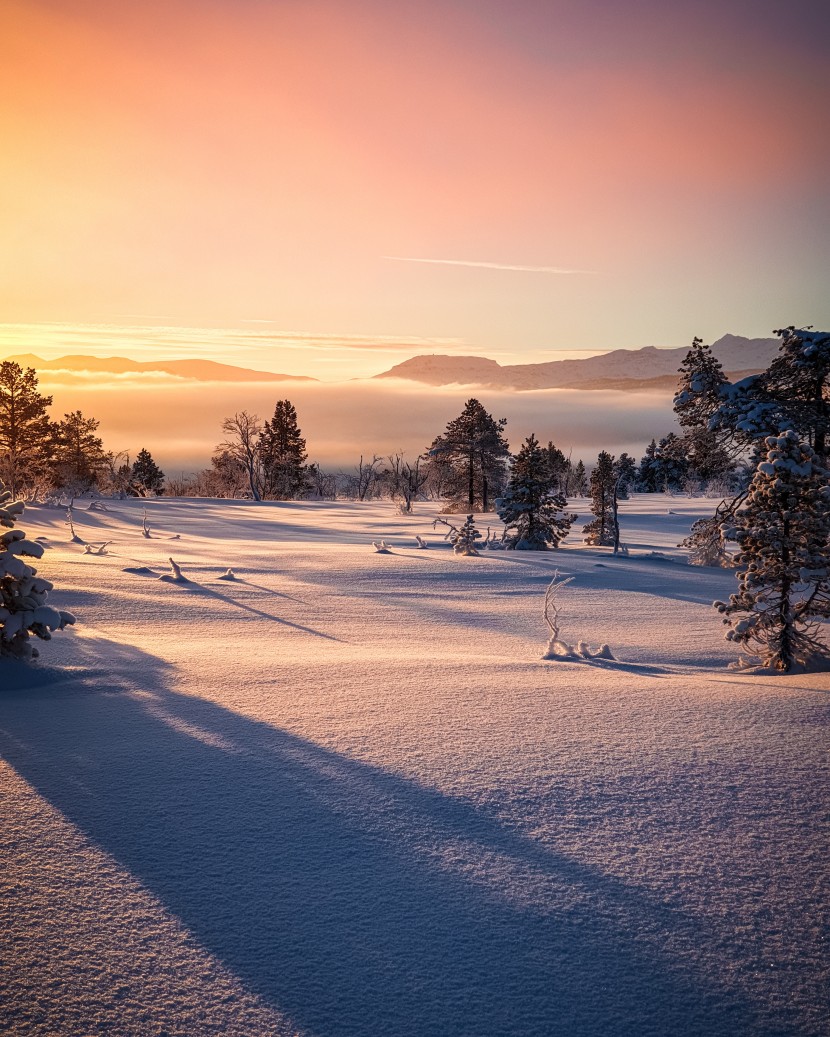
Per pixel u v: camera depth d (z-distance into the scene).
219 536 38.38
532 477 35.81
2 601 8.59
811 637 11.65
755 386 23.91
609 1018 3.07
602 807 5.02
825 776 5.53
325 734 6.57
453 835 4.60
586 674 9.52
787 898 3.92
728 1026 3.03
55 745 6.20
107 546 29.08
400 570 24.38
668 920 3.72
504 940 3.55
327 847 4.43
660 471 103.38
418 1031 2.98
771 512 10.70
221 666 9.54
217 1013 3.06
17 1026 2.95
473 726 6.84
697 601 19.08
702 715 7.22
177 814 4.86
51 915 3.69
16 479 65.31
